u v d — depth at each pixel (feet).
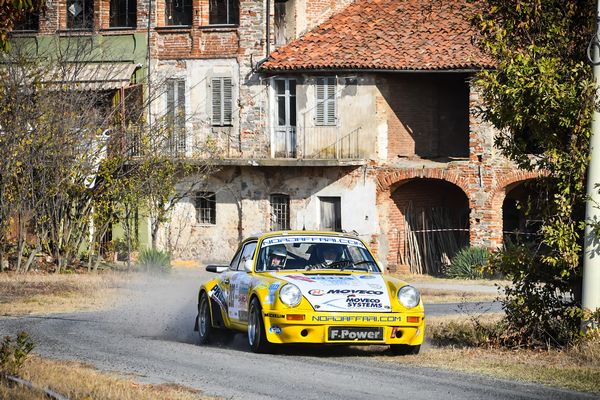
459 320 177.37
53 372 113.80
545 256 134.62
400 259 348.38
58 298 229.04
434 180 361.10
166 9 371.15
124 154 317.22
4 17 118.32
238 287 141.49
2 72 296.92
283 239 144.36
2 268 302.04
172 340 158.20
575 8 138.31
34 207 299.79
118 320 187.62
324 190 351.46
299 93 352.69
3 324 179.63
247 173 362.12
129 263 319.68
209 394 103.19
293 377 114.42
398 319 129.29
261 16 359.25
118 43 370.73
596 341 130.00
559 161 134.92
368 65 337.31
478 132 328.29
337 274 137.69
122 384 106.83
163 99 368.89
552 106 132.87
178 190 366.63
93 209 314.14
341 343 128.06
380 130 344.08
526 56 137.08
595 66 131.23
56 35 369.09
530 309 138.21
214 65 364.79
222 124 364.17
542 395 103.04
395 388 107.04
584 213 135.13
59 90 305.12
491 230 326.44
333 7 371.97
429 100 358.43
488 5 142.82
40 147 296.71
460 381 111.86
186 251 369.50
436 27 346.33
